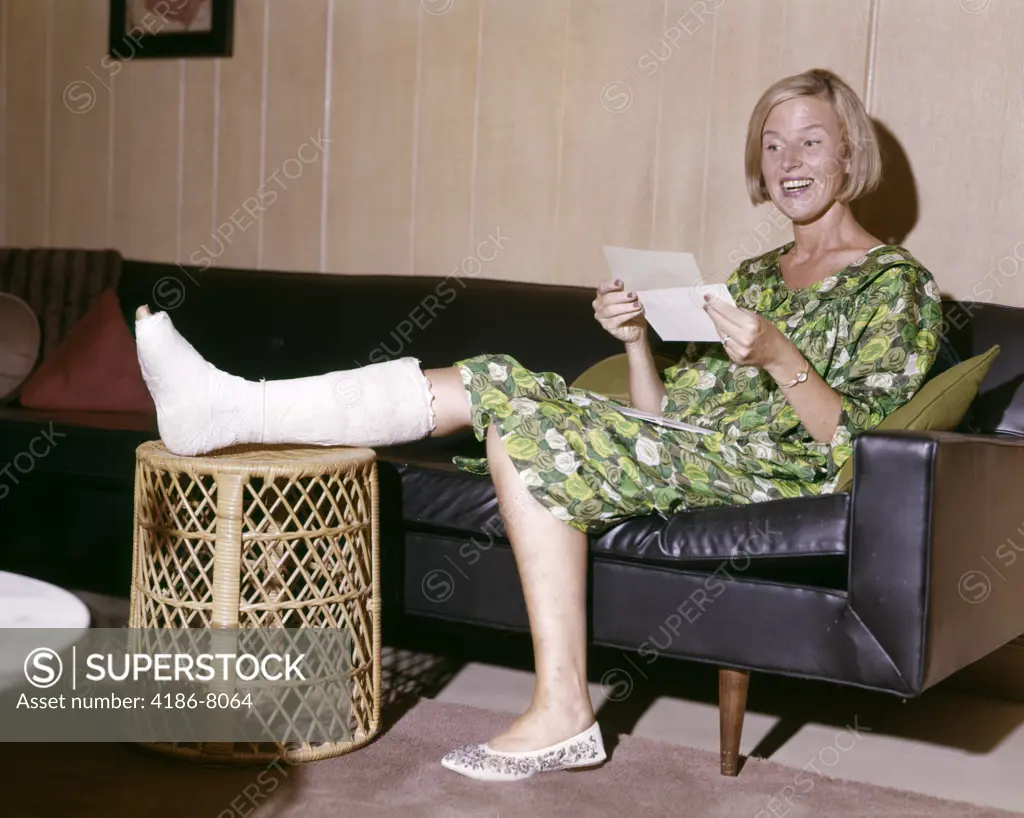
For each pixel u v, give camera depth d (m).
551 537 1.77
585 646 1.79
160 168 3.39
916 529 1.59
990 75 2.45
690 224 2.75
